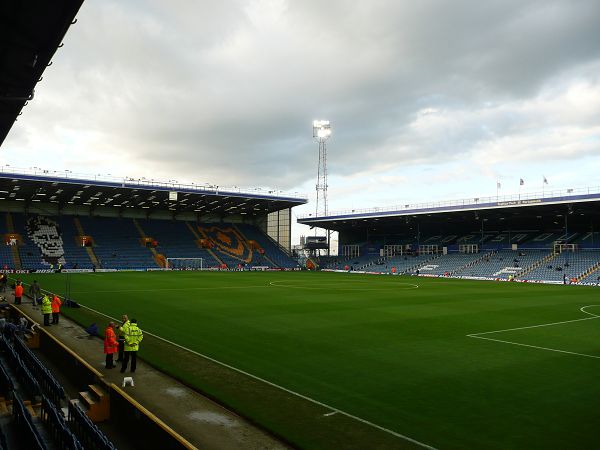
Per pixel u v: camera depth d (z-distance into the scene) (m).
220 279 54.25
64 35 12.09
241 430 9.69
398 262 81.69
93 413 10.78
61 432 8.18
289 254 91.56
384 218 81.25
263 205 85.62
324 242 97.75
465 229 86.00
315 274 71.69
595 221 70.81
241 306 29.30
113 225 81.06
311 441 9.14
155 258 75.62
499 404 11.35
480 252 76.38
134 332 13.95
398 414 10.66
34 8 11.03
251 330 21.03
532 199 61.38
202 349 17.17
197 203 81.19
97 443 7.85
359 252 93.56
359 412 10.78
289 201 81.62
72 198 73.31
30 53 12.95
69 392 12.58
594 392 12.31
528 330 21.69
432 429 9.80
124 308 27.89
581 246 67.19
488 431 9.72
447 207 70.56
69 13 11.21
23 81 14.54
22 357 14.77
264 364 15.07
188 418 10.29
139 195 72.00
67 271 64.38
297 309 28.20
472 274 67.94
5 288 35.69
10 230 69.88
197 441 9.05
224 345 17.88
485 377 13.72
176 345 17.81
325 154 92.50
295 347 17.59
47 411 9.47
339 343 18.36
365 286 47.16
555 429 9.83
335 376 13.73
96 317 24.23
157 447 8.55
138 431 9.38
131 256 74.12
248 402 11.39
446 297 36.84
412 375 13.88
